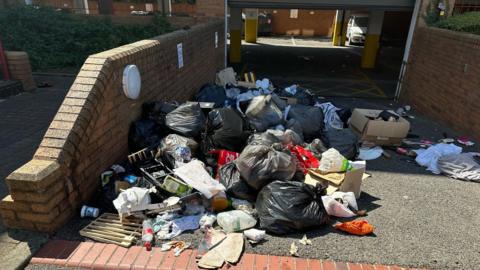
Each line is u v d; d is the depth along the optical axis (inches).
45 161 116.3
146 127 164.9
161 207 130.4
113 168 148.6
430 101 291.7
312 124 210.5
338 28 800.3
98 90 132.0
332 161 157.0
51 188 115.0
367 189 163.9
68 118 124.5
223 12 365.4
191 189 139.6
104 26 394.9
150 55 178.9
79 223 126.2
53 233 119.5
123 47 162.1
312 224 126.5
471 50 234.1
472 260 117.4
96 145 137.0
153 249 116.0
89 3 719.1
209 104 210.8
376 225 134.8
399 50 770.2
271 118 206.7
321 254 116.9
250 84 318.7
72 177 125.2
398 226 134.7
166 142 158.6
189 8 775.7
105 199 133.7
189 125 169.0
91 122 130.5
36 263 109.0
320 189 141.1
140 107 173.5
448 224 137.3
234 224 125.7
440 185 169.5
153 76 185.8
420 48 316.8
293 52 687.7
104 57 139.3
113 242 117.6
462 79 244.5
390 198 156.2
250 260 112.7
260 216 129.9
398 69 534.9
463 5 330.3
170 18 398.3
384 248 121.5
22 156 172.1
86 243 116.9
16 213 116.5
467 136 238.1
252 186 143.3
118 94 148.9
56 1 585.6
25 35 380.2
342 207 137.3
